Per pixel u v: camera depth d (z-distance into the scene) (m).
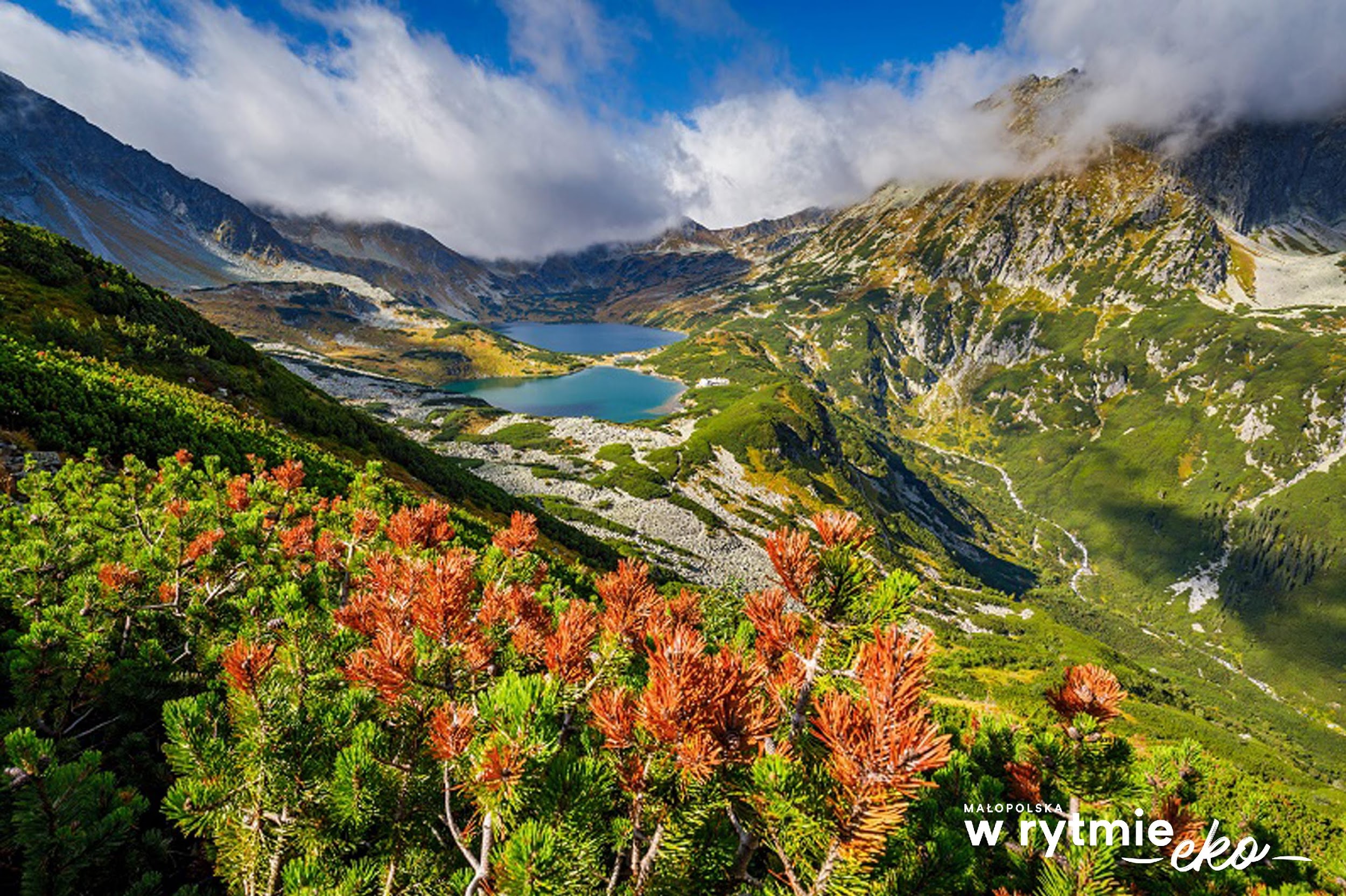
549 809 3.03
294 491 13.12
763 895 2.94
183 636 8.18
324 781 4.00
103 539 10.70
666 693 2.67
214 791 4.06
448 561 4.56
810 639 3.26
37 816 4.16
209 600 8.11
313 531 12.24
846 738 2.37
